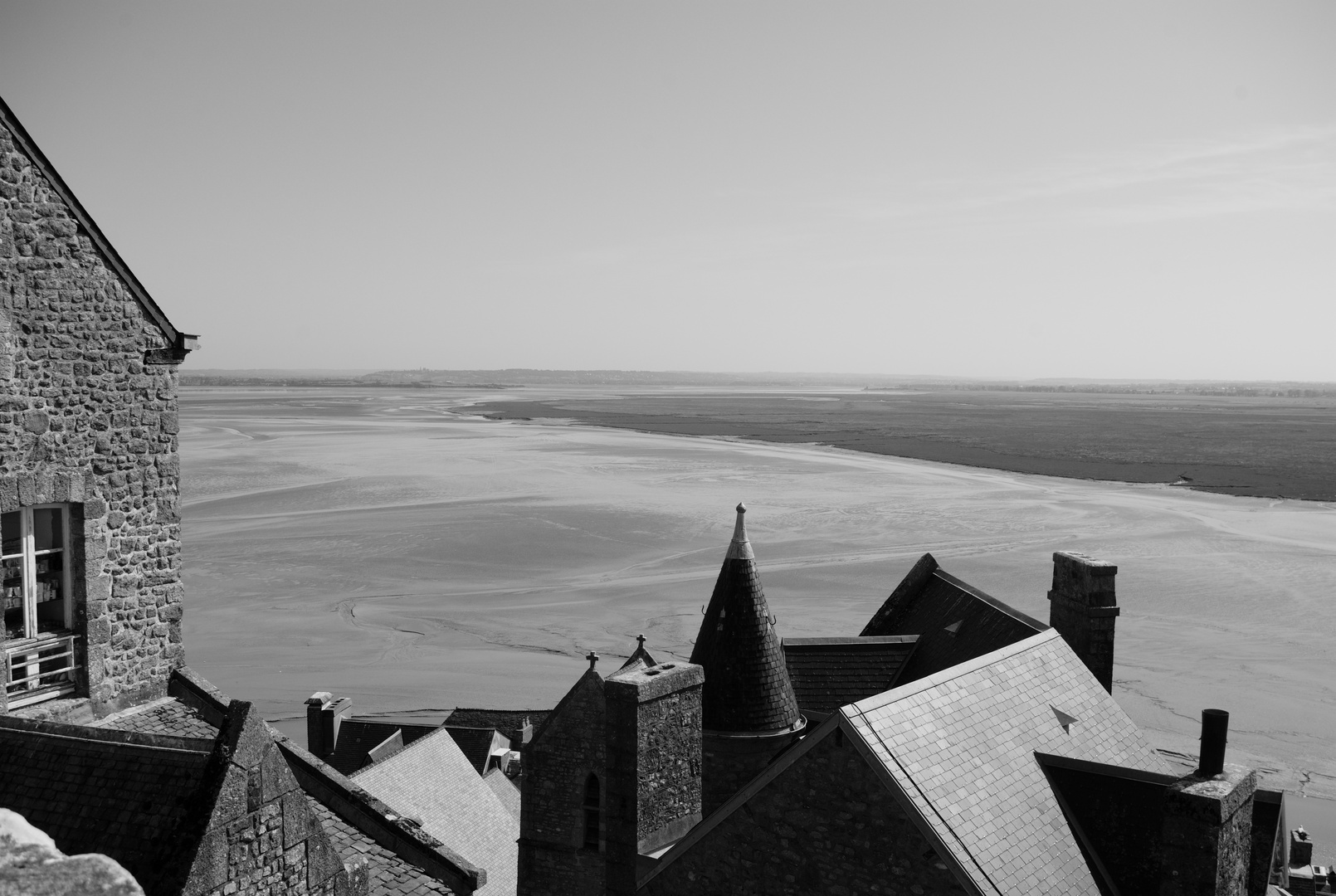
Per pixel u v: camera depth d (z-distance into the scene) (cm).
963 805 1486
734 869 1561
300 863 1220
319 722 4153
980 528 10438
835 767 1471
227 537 9800
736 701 2128
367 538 9775
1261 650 6444
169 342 1883
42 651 1705
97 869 623
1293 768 4669
